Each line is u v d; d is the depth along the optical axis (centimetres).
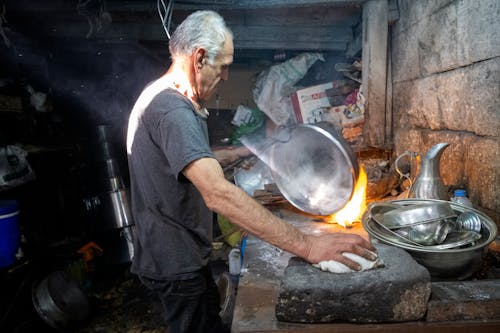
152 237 145
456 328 116
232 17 373
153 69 518
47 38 401
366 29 318
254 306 134
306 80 420
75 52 473
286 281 121
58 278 307
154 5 315
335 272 122
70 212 432
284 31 393
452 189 216
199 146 117
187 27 135
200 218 147
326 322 120
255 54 477
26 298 304
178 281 145
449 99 228
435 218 144
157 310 321
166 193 138
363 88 336
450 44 224
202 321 156
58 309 287
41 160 393
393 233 147
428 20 254
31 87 385
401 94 309
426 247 137
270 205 276
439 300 119
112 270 407
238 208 115
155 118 127
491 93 184
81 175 430
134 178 149
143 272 150
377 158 326
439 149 182
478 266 143
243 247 203
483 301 119
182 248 144
